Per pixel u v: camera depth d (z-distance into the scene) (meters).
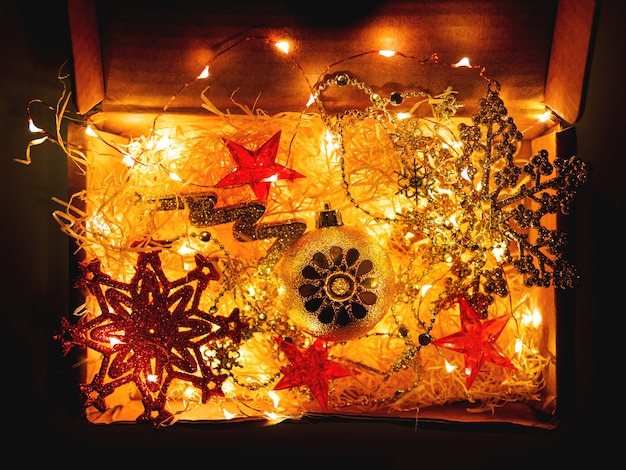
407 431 0.45
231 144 0.43
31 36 0.46
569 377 0.42
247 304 0.44
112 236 0.45
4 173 0.45
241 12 0.43
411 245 0.46
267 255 0.43
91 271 0.41
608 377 0.51
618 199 0.52
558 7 0.44
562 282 0.42
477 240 0.44
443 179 0.44
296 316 0.40
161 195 0.44
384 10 0.44
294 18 0.44
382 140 0.47
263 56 0.44
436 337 0.47
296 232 0.43
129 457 0.45
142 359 0.42
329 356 0.46
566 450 0.47
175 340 0.41
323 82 0.44
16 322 0.45
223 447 0.44
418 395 0.45
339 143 0.45
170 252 0.45
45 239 0.46
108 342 0.42
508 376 0.46
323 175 0.47
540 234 0.42
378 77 0.45
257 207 0.43
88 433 0.45
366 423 0.45
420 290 0.45
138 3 0.43
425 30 0.44
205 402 0.41
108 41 0.43
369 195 0.47
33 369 0.45
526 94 0.45
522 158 0.50
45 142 0.46
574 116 0.43
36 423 0.45
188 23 0.43
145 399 0.41
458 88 0.45
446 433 0.45
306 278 0.39
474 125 0.43
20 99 0.45
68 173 0.42
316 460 0.45
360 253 0.40
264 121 0.47
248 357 0.46
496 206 0.43
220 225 0.47
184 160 0.47
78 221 0.42
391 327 0.47
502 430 0.42
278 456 0.45
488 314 0.48
